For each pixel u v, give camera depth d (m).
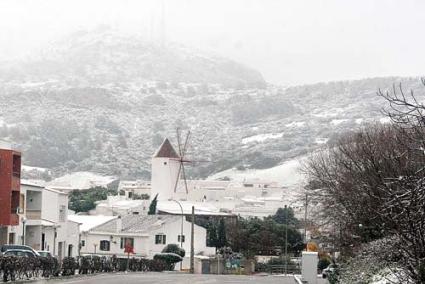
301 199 121.25
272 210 186.00
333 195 50.94
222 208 189.50
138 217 141.62
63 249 106.56
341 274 46.12
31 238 93.06
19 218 84.94
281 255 129.62
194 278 66.44
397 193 22.69
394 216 22.62
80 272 66.94
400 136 30.34
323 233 77.00
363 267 39.06
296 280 65.56
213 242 141.25
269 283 61.47
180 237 132.88
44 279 53.59
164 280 58.69
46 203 100.56
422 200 21.08
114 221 135.38
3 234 81.50
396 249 27.22
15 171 82.69
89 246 130.62
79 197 189.50
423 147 21.22
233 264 116.81
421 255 22.25
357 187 34.94
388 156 28.16
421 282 22.67
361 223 37.41
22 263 51.09
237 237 139.88
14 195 82.50
